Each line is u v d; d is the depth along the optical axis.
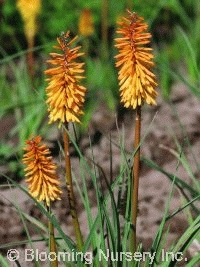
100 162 7.85
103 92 9.27
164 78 9.27
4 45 11.72
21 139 7.83
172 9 11.99
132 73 4.05
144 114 9.04
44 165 3.99
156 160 7.95
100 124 8.82
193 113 8.99
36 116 7.96
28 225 6.59
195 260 4.52
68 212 6.84
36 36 11.70
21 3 8.23
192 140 8.36
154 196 7.14
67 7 12.19
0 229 6.53
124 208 4.56
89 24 8.91
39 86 8.91
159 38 11.55
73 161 7.79
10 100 9.20
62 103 4.06
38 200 4.13
